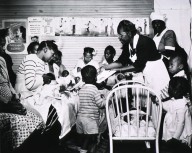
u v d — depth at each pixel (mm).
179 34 3545
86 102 2963
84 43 3584
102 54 3586
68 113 3178
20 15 3600
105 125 3205
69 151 3107
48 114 3234
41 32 3592
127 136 2426
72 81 3553
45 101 3334
